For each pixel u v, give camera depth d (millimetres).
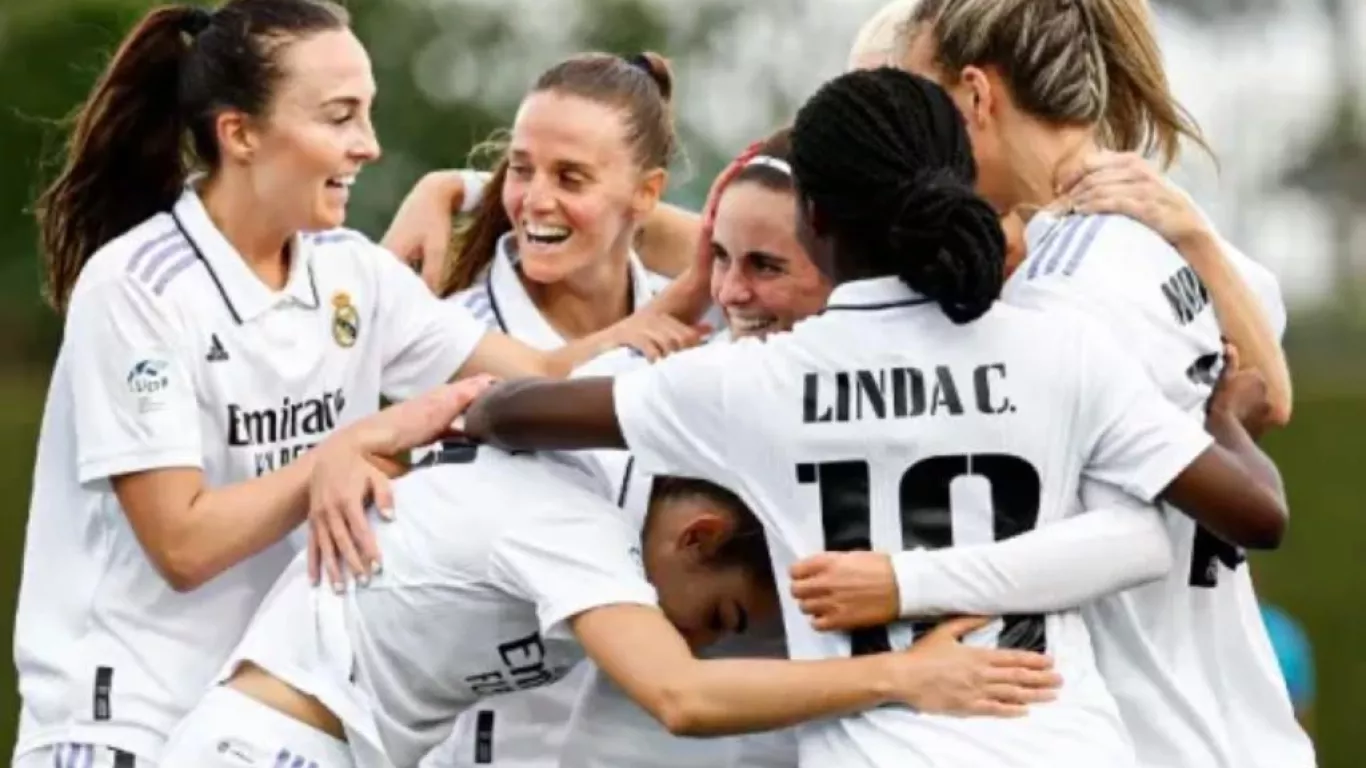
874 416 16156
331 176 19234
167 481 18719
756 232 18188
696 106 70875
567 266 21547
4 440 52969
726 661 16531
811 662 16234
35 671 19391
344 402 19953
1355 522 54406
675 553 17531
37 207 20547
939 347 16203
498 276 22172
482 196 22547
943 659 16016
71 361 19094
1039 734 15977
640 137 21703
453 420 18344
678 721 16500
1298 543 54625
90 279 18984
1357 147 111250
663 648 16719
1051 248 17359
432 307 20688
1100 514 16312
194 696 19125
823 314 16484
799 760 17219
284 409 19484
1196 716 17250
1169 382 17078
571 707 20266
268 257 19625
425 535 17625
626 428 16781
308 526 18406
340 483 18078
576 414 16984
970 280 15914
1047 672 16141
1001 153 17719
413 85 68438
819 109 16391
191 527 18594
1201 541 17484
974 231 15930
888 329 16266
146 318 18844
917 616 16141
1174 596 17391
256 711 17766
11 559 52406
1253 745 17828
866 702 16094
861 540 16203
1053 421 16188
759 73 72250
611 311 22234
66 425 19469
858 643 16312
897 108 16234
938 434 16109
